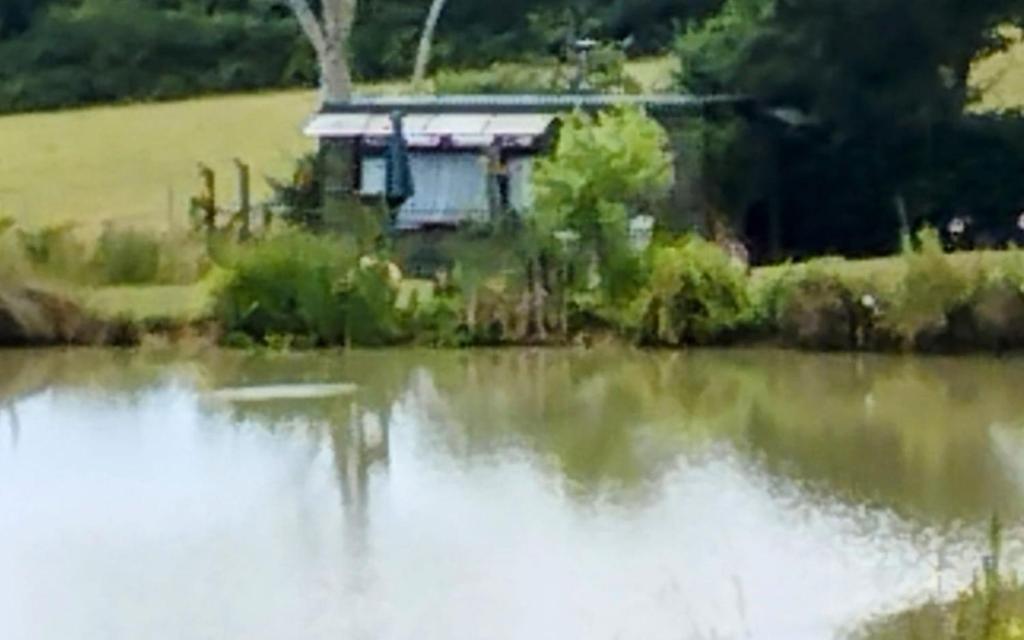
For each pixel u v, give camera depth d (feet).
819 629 126.82
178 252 259.60
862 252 284.20
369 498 162.61
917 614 128.47
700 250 239.71
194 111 415.64
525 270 241.96
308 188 278.46
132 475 172.45
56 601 136.46
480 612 131.85
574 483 166.40
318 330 241.76
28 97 433.07
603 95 297.74
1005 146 283.79
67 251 255.91
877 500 159.12
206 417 198.18
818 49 282.15
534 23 423.23
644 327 238.27
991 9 282.97
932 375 218.18
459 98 291.38
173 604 135.23
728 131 281.13
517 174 273.95
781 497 160.56
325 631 128.98
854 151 285.02
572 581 138.10
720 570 139.85
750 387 211.61
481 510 157.99
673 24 394.52
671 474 169.37
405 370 225.15
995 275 229.45
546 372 223.10
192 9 445.37
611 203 243.19
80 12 440.86
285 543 149.59
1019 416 193.98
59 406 205.87
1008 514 153.79
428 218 268.82
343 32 310.65
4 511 160.76
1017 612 112.68
